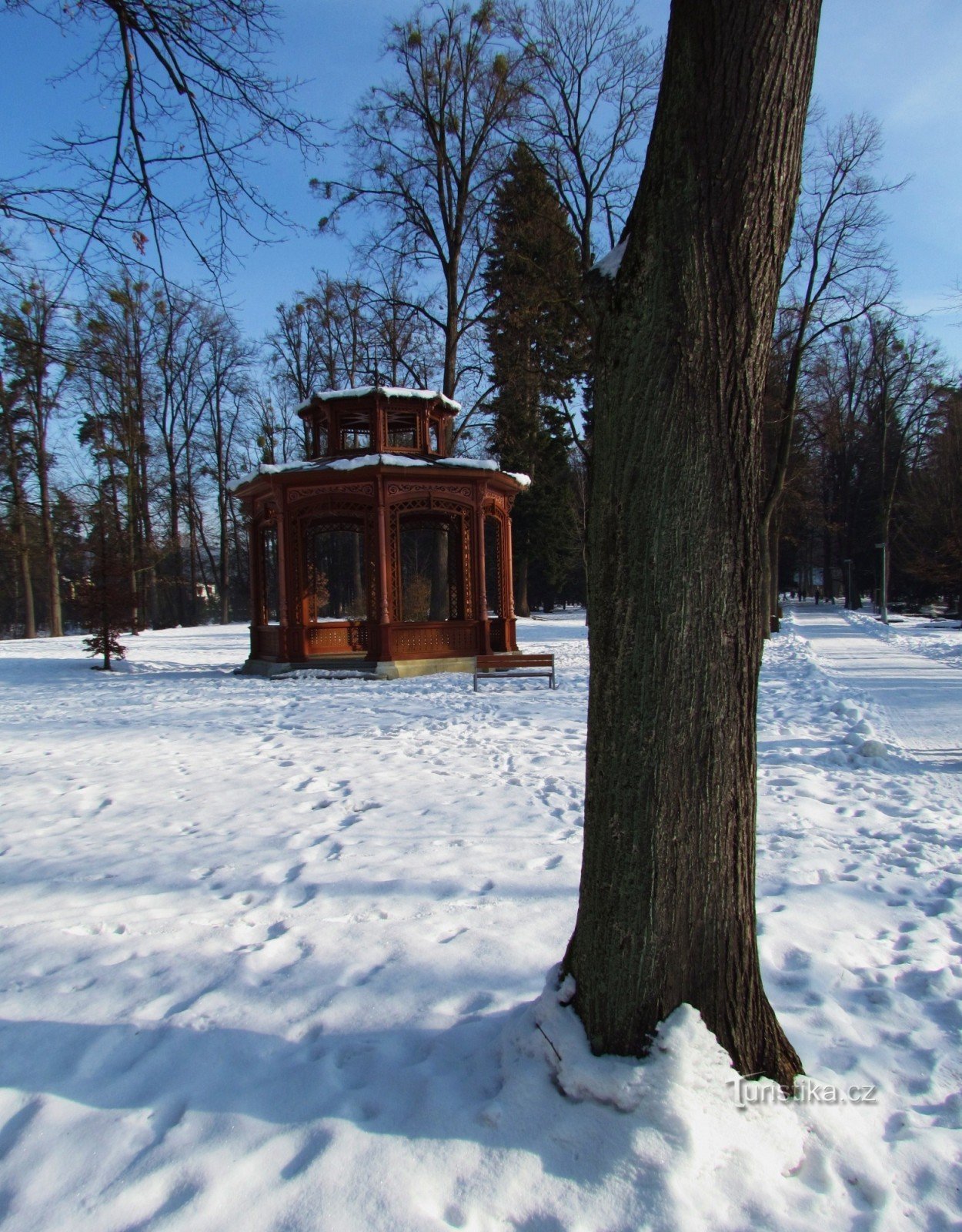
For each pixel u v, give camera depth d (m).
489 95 23.70
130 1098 2.64
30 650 24.88
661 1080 2.29
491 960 3.57
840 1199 2.16
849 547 47.78
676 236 2.31
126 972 3.58
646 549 2.42
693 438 2.37
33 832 5.80
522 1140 2.28
